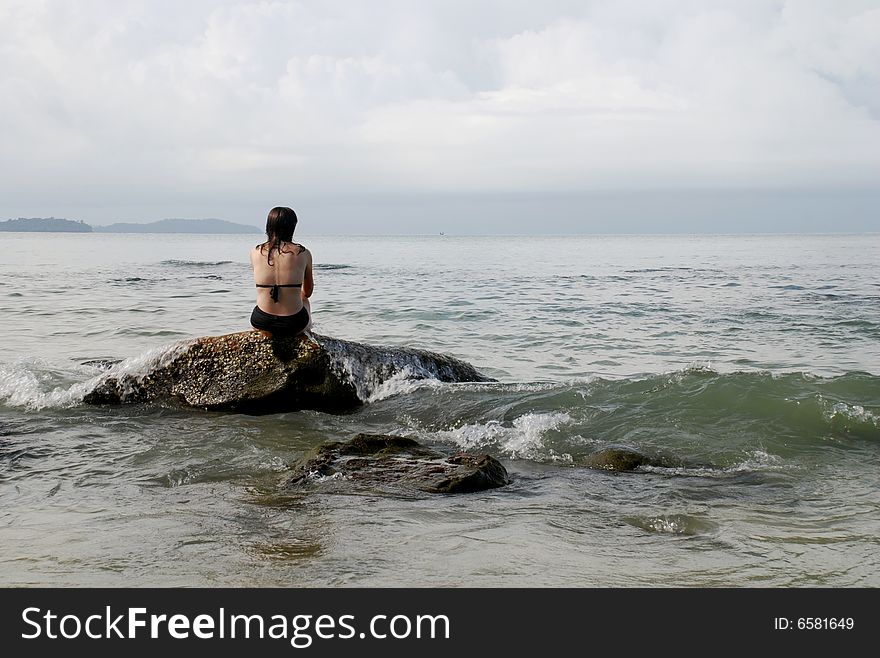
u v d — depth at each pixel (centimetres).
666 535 430
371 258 5728
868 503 496
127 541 413
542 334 1421
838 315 1675
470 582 364
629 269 3759
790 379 781
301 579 366
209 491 517
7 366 929
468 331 1458
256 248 827
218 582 362
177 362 823
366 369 837
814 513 474
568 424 699
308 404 805
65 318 1583
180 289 2411
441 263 4706
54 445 654
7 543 411
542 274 3369
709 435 658
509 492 522
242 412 795
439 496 504
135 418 765
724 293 2266
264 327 820
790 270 3516
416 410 778
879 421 662
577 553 400
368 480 531
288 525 441
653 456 613
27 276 2964
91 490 521
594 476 570
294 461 601
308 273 845
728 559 394
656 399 743
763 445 633
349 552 398
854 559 394
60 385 865
